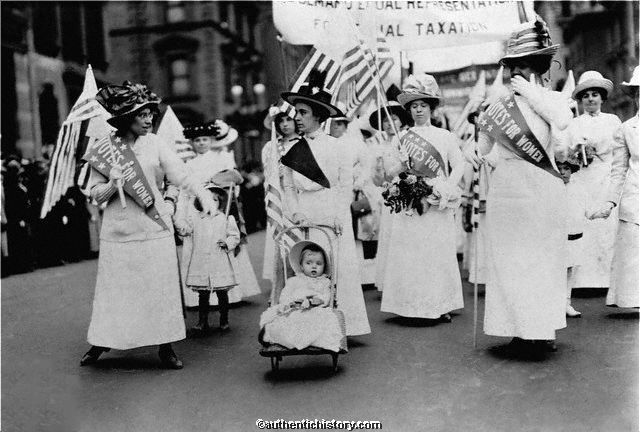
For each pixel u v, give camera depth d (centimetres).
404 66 1023
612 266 704
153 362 598
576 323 679
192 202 717
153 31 3628
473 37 936
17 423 455
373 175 856
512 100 564
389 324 715
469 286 930
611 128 816
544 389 485
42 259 1382
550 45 557
